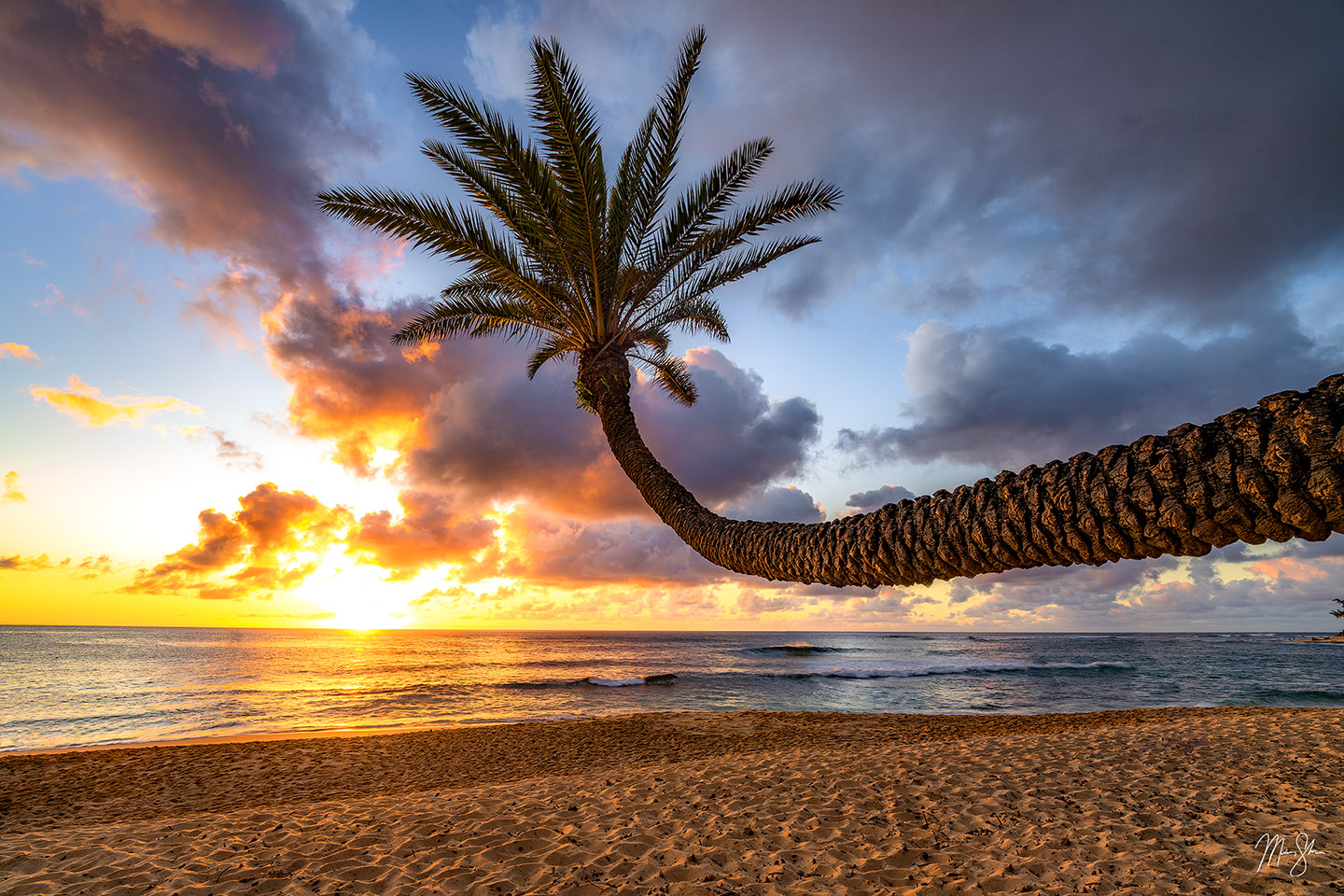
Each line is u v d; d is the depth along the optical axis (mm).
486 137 6102
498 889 4039
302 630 163000
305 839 5352
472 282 10398
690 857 4547
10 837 5840
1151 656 50781
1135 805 5672
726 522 4535
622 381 6734
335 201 6836
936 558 2725
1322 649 65750
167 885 4305
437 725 17703
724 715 17844
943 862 4348
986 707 21938
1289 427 1682
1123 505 2035
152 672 34094
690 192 7645
